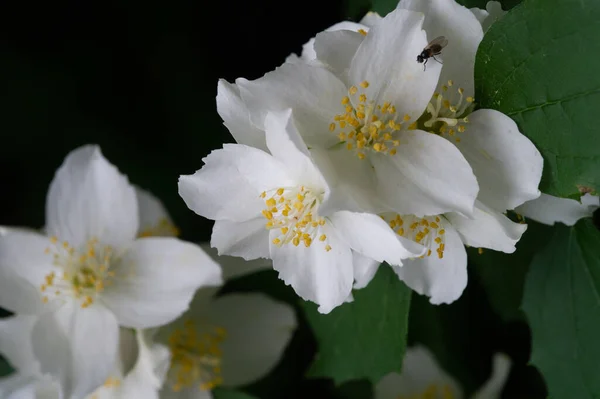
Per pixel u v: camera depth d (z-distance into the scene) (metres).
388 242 0.21
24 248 0.26
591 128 0.21
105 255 0.26
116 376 0.26
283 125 0.21
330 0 0.27
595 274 0.24
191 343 0.27
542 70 0.22
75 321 0.26
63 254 0.26
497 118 0.22
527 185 0.22
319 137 0.22
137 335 0.26
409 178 0.21
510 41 0.22
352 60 0.22
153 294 0.26
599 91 0.21
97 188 0.26
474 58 0.22
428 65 0.22
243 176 0.22
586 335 0.24
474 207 0.22
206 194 0.22
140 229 0.27
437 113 0.22
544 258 0.24
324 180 0.21
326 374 0.26
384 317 0.25
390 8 0.23
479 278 0.26
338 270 0.22
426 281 0.23
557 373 0.24
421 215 0.21
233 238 0.22
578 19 0.21
